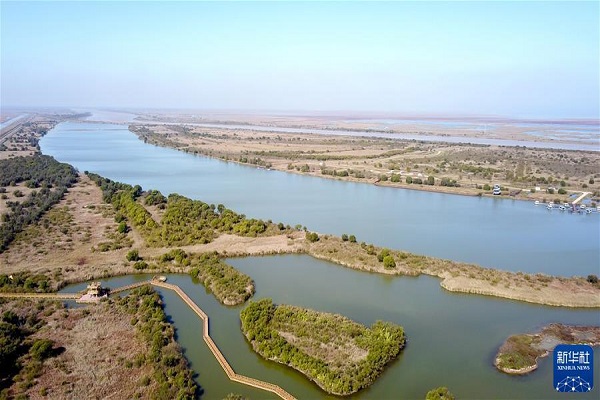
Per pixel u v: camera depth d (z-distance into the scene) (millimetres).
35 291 82875
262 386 57438
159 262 97312
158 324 70125
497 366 62531
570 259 103062
